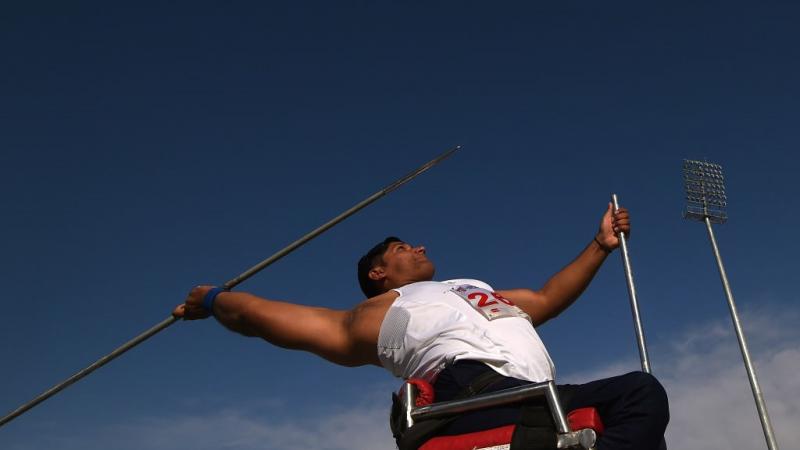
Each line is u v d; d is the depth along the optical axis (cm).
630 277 480
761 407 2008
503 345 384
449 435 341
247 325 443
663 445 340
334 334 422
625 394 315
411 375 395
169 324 549
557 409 308
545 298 502
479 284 449
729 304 2175
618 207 508
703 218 2339
